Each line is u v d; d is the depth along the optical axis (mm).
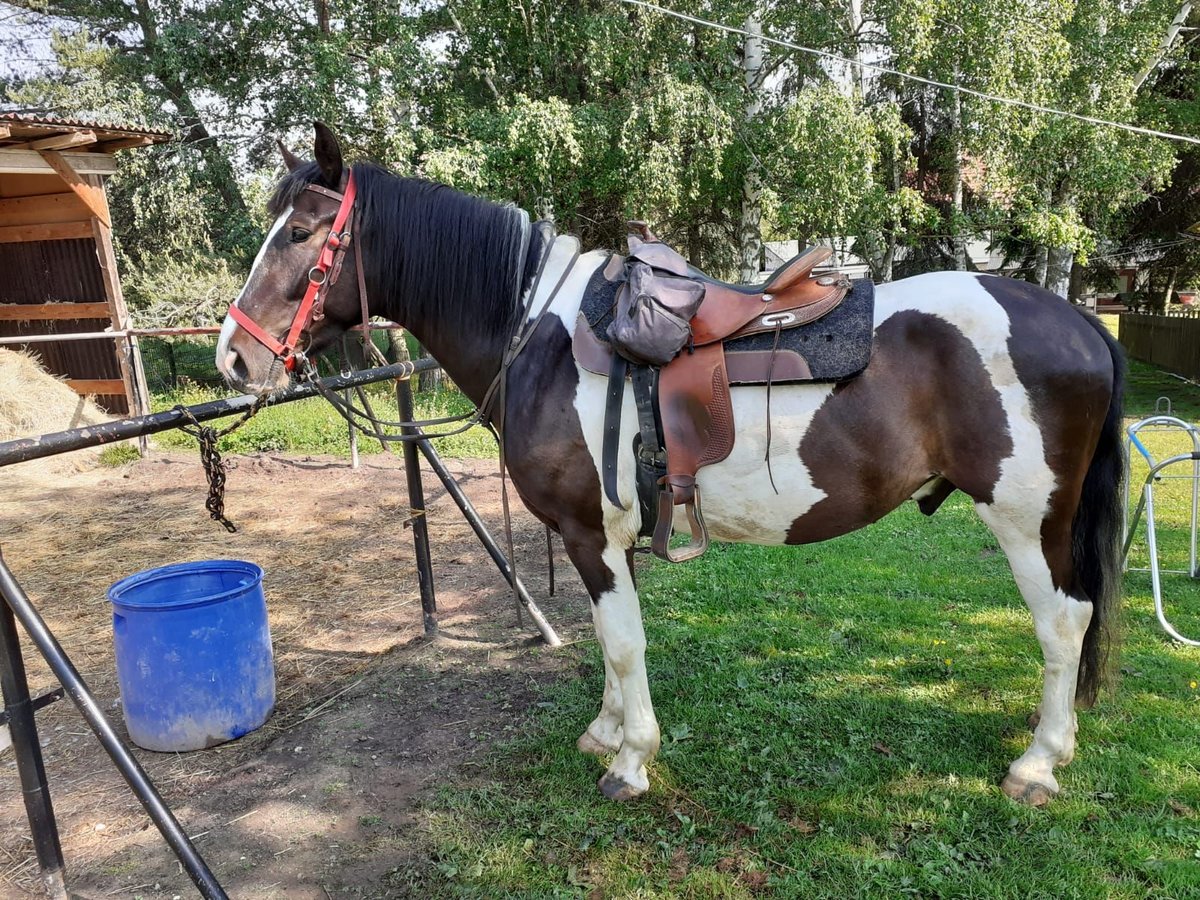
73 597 4070
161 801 1775
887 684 2836
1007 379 1925
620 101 9211
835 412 1972
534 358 2096
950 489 2285
